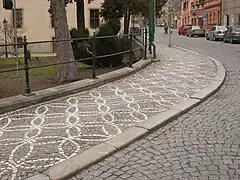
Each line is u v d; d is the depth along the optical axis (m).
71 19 33.25
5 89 9.45
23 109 7.12
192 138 5.69
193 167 4.61
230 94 8.95
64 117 6.65
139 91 8.91
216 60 15.93
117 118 6.61
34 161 4.75
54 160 4.78
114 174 4.48
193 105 7.61
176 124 6.45
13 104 7.04
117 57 13.92
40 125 6.19
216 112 7.22
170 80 10.47
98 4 34.12
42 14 34.44
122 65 14.27
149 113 6.93
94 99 8.03
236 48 24.80
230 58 17.52
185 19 79.56
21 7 34.00
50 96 7.82
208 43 31.25
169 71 12.20
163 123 6.36
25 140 5.49
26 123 6.29
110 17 20.45
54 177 4.33
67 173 4.43
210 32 37.25
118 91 8.89
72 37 13.58
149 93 8.70
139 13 21.06
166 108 7.30
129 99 8.06
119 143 5.35
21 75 12.41
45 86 9.76
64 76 10.21
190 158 4.90
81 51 13.58
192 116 6.95
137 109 7.22
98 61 13.89
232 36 30.55
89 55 13.67
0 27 30.61
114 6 20.34
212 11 55.91
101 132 5.85
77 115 6.79
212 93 8.88
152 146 5.38
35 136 5.66
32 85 10.02
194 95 8.41
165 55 17.75
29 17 34.31
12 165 4.64
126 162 4.82
